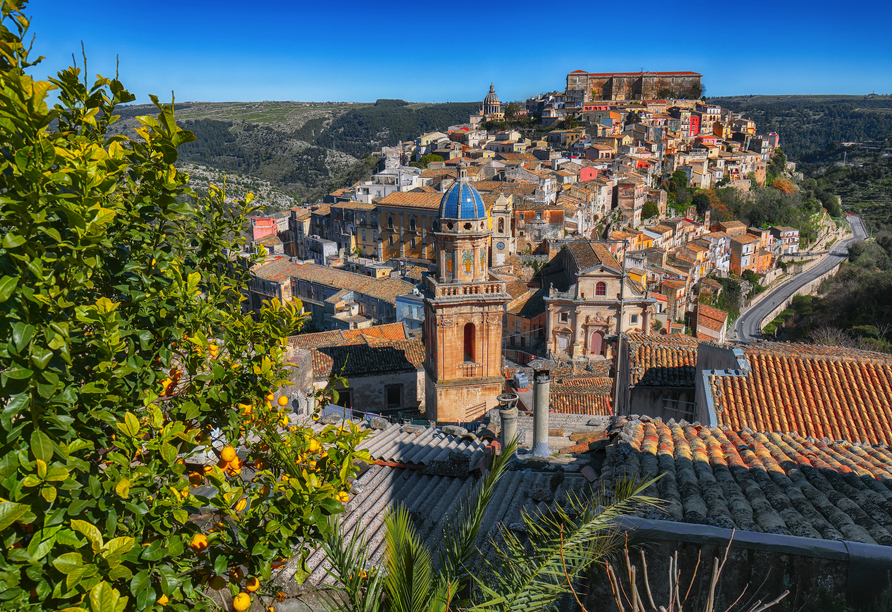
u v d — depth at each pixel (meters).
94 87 7.89
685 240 145.00
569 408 37.91
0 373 5.77
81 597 5.91
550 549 7.37
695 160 177.62
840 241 176.88
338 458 8.23
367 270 115.44
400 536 7.21
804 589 7.86
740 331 120.19
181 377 9.77
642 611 6.66
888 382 21.89
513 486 16.28
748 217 171.75
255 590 7.42
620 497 8.02
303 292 101.25
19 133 6.18
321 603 7.94
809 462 12.79
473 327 42.25
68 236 6.86
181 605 6.76
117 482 6.40
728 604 8.07
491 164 151.75
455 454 18.58
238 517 7.22
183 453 8.46
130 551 6.20
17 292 5.96
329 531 7.27
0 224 6.11
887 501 10.31
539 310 80.88
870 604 7.64
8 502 5.46
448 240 41.12
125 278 8.25
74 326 6.73
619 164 160.62
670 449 13.31
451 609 7.19
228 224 10.45
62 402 6.17
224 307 10.65
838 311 89.88
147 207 8.38
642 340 36.03
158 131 7.94
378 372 52.94
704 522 9.09
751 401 21.67
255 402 8.99
